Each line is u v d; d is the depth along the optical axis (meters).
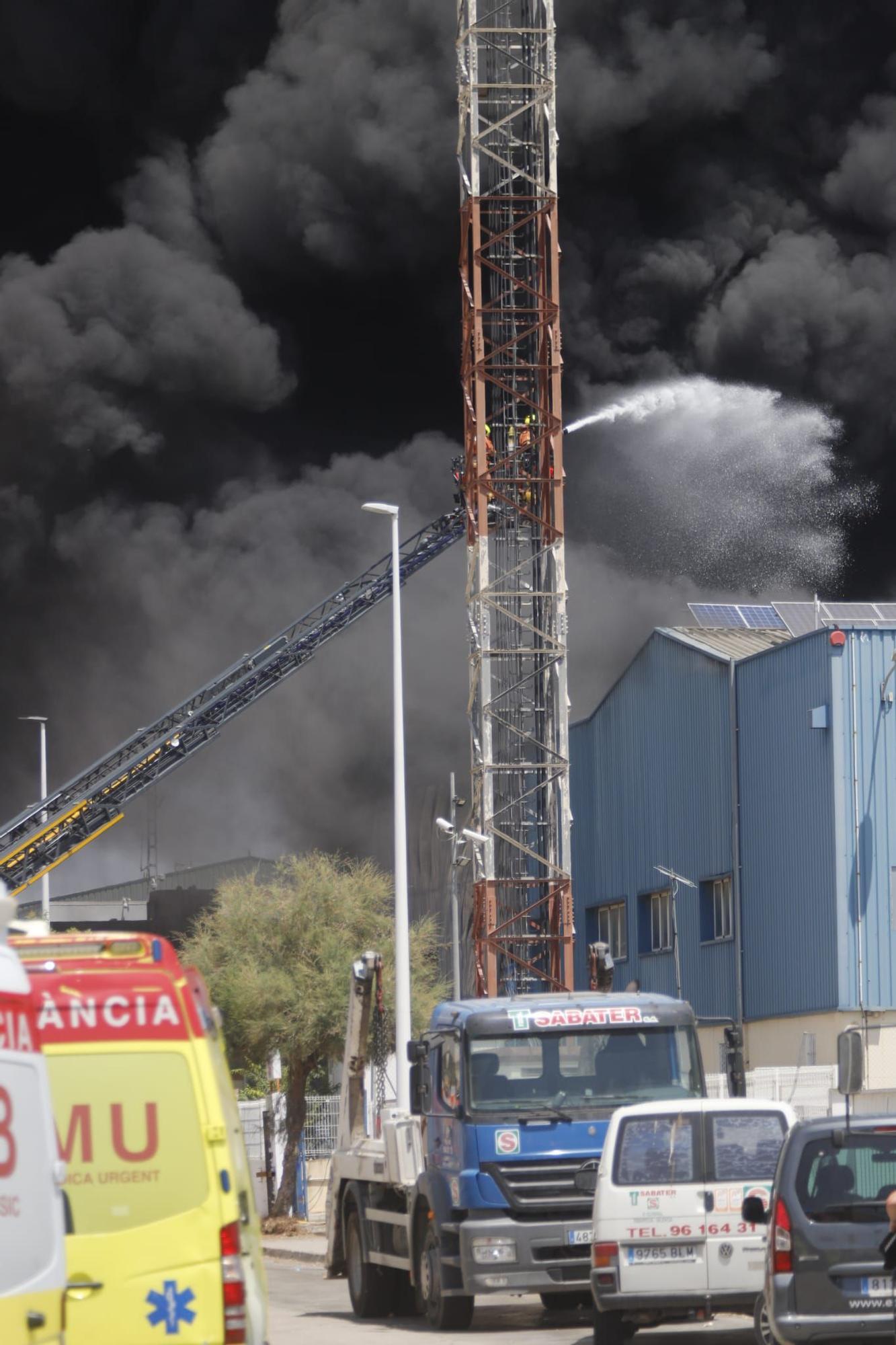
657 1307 38.12
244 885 97.44
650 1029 46.00
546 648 125.88
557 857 121.12
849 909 90.62
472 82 133.25
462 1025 45.56
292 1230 88.25
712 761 105.12
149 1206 23.61
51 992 23.91
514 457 130.38
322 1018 90.69
